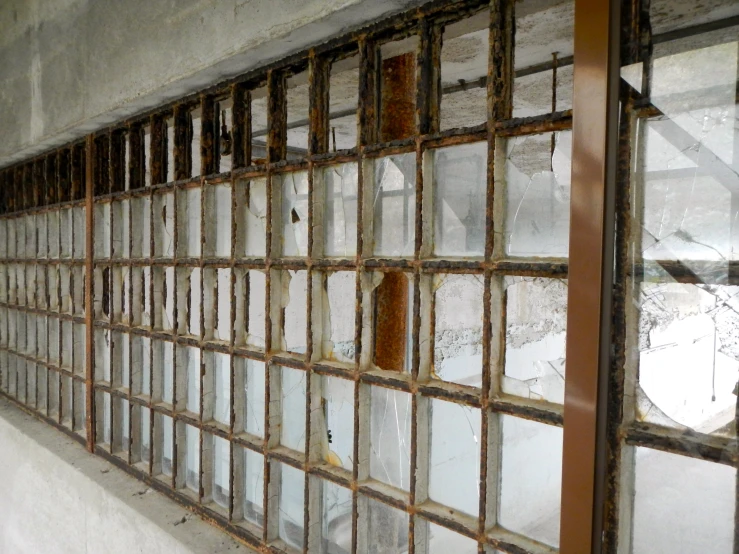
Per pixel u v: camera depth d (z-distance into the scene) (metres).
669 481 0.79
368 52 1.12
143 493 1.73
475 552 1.71
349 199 1.29
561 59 1.96
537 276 0.86
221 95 1.50
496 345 0.93
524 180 0.95
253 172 1.35
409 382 1.03
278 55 1.27
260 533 1.40
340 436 1.69
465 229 1.07
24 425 2.42
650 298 0.78
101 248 2.04
